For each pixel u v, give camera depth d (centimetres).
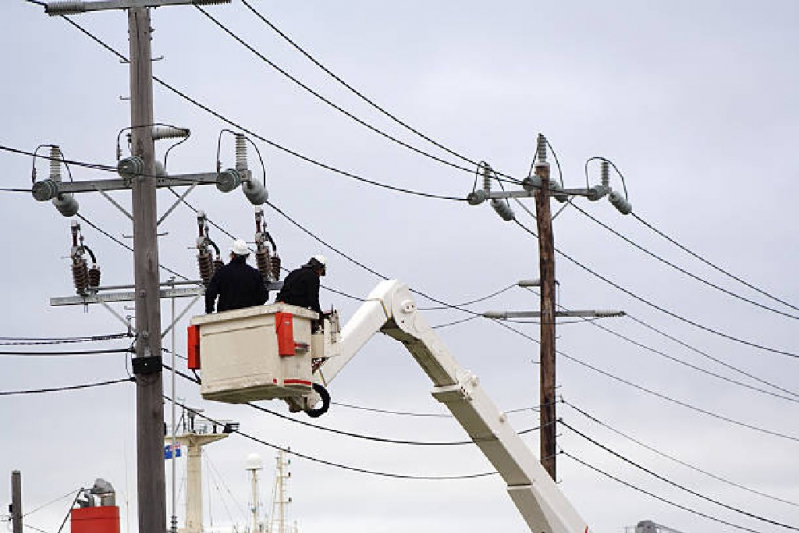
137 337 4956
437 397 5541
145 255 5000
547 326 7306
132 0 5066
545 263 7338
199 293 5819
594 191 7450
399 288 5222
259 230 5678
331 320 4638
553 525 5888
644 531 7475
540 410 7250
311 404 4578
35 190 5172
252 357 4241
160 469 4912
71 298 5597
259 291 4388
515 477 5847
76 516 5016
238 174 5166
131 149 5062
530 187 7306
